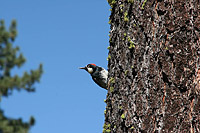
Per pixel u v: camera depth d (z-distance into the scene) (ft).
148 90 22.26
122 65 24.99
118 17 26.78
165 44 22.13
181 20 22.06
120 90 24.77
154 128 21.43
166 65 21.75
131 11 25.04
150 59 22.62
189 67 21.35
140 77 23.00
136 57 23.65
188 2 22.22
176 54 21.65
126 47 24.86
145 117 21.98
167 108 21.12
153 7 23.31
